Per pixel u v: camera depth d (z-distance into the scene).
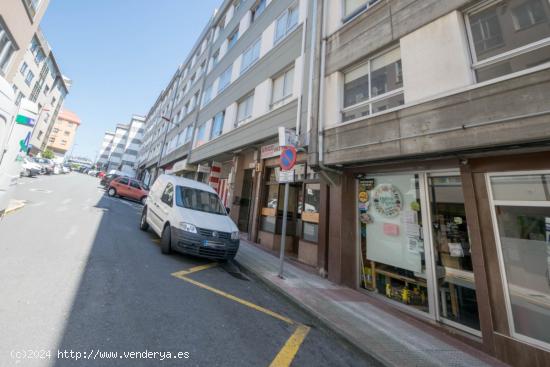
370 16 5.85
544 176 3.41
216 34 18.30
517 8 3.82
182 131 21.28
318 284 5.56
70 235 6.10
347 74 6.36
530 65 3.51
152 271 4.69
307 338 3.37
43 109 33.12
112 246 5.82
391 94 5.09
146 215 8.24
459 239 4.33
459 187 4.42
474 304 4.02
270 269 6.17
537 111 3.18
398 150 4.57
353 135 5.51
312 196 7.45
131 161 72.12
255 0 12.66
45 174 24.00
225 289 4.54
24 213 7.54
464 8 4.26
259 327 3.40
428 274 4.61
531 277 3.38
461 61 4.06
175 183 7.21
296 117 7.80
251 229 9.80
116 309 3.12
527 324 3.32
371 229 5.76
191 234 5.56
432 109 4.23
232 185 12.23
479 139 3.59
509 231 3.61
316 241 7.01
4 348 2.16
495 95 3.58
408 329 4.01
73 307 3.00
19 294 3.07
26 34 10.04
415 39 4.79
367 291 5.58
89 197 14.48
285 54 9.07
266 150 9.76
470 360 3.30
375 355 3.13
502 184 3.76
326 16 7.21
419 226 4.89
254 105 10.47
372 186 5.89
